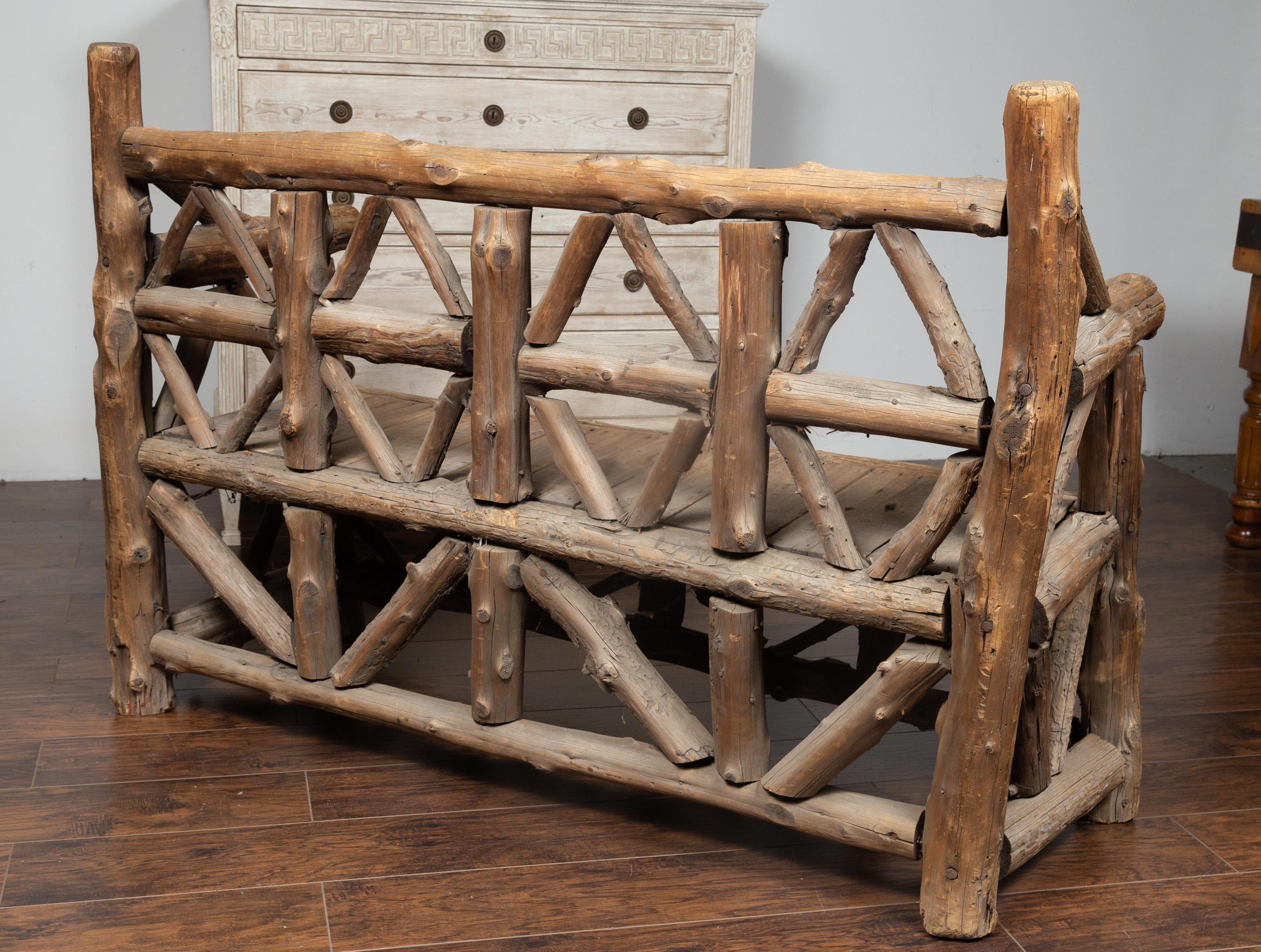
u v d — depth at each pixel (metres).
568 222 3.76
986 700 1.94
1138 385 2.31
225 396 3.59
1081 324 2.10
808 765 2.14
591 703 2.93
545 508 2.32
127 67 2.54
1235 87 4.91
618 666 2.29
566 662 3.17
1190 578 3.78
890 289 4.93
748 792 2.23
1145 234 5.01
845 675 2.71
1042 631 1.98
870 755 2.72
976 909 2.05
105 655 3.09
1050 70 4.82
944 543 2.14
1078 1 4.76
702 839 2.38
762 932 2.10
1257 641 3.33
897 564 2.00
